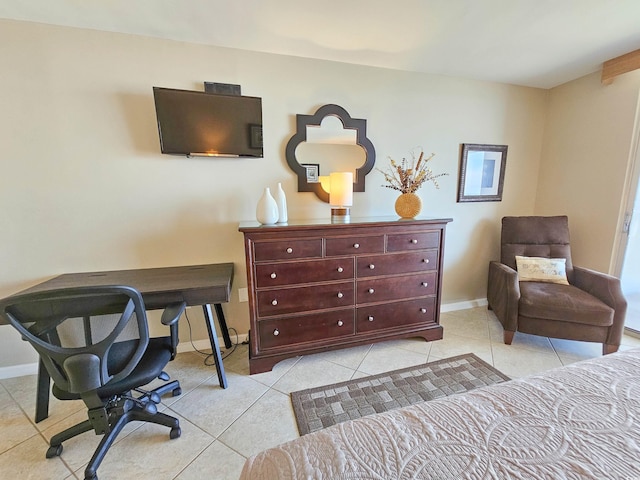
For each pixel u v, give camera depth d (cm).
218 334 241
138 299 123
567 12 172
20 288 195
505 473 62
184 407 172
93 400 125
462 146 281
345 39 200
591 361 104
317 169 240
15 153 183
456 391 185
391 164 260
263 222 206
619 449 66
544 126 308
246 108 208
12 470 133
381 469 64
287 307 204
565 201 293
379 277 223
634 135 240
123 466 135
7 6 161
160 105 192
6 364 201
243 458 139
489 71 258
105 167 199
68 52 183
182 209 217
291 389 187
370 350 232
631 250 249
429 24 183
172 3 160
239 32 190
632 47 216
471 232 302
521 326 231
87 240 202
